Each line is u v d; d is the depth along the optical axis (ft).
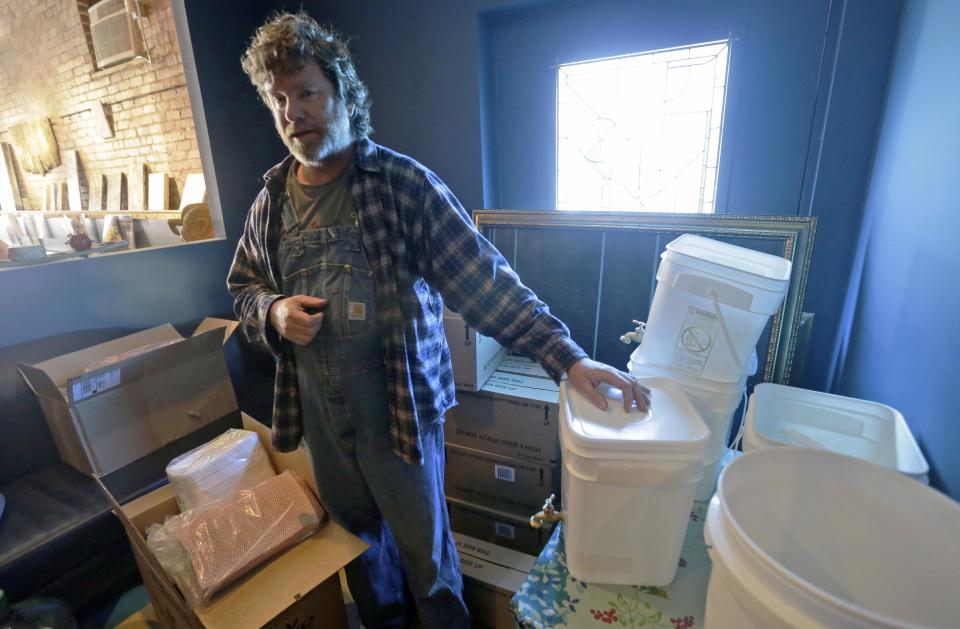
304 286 3.05
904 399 2.84
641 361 3.38
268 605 3.36
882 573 1.95
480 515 5.05
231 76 5.90
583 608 2.62
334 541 3.84
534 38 4.98
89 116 8.57
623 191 5.06
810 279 4.33
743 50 4.15
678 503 2.49
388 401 3.15
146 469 4.65
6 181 11.34
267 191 3.19
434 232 3.00
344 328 2.99
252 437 4.49
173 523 3.71
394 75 5.54
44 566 4.02
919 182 2.83
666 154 4.75
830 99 3.90
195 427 5.14
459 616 3.82
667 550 2.63
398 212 2.97
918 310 2.70
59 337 4.83
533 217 4.91
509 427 4.50
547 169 5.37
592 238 4.68
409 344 3.06
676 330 3.21
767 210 4.41
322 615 3.80
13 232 9.81
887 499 1.98
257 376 6.35
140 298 5.40
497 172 5.66
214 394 5.25
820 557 2.08
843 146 3.95
